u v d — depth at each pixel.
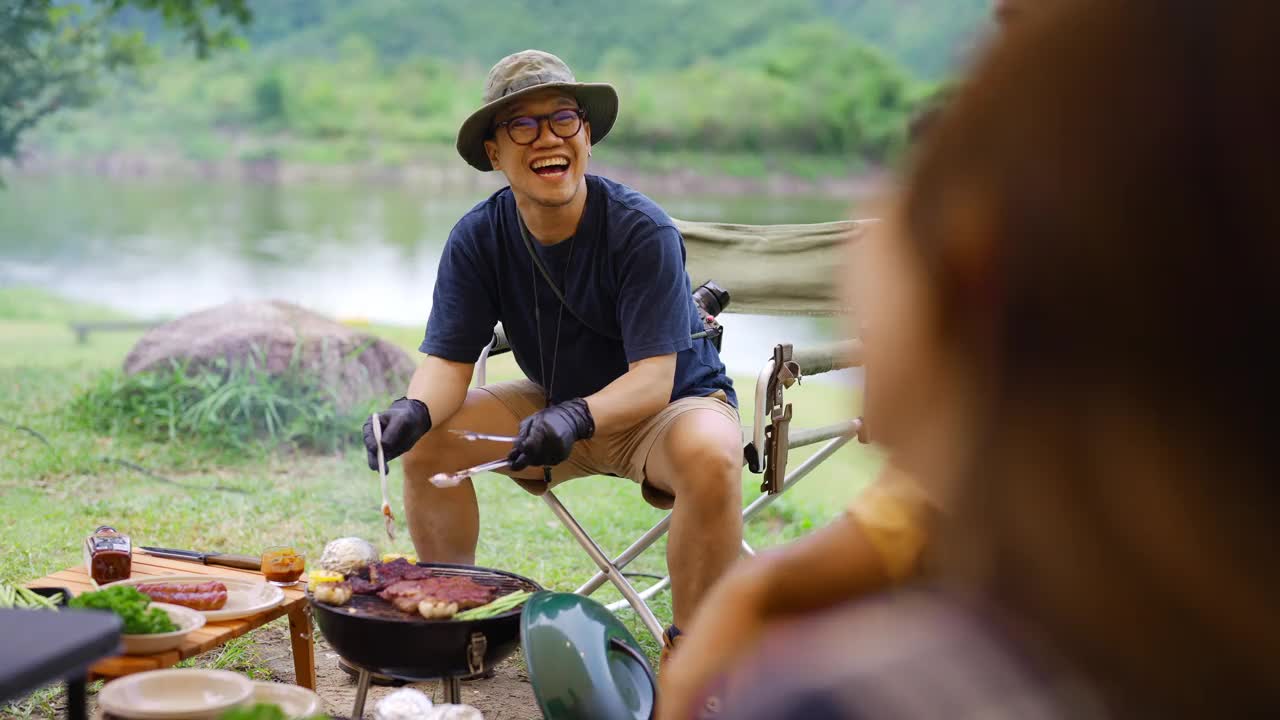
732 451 2.61
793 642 0.44
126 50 14.51
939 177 0.37
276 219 27.61
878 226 0.39
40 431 5.37
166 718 1.73
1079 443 0.34
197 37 12.08
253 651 3.06
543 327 2.91
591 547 2.82
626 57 43.84
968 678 0.37
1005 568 0.37
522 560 4.00
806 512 4.80
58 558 3.64
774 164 37.38
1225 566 0.34
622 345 2.92
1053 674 0.36
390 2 44.84
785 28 41.88
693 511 2.58
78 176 35.72
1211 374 0.33
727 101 38.62
